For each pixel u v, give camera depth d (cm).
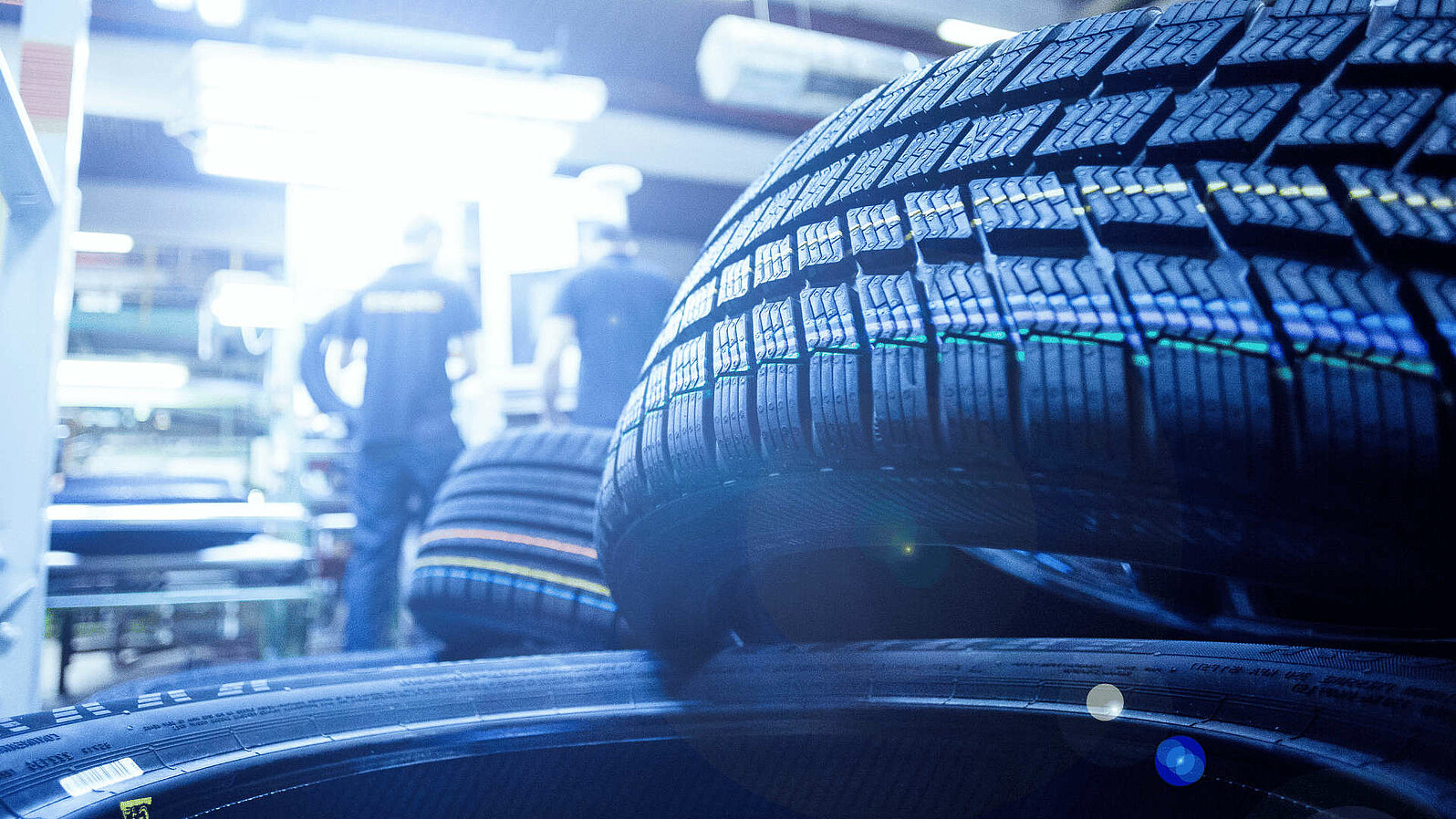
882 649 75
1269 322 39
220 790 56
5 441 130
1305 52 46
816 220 64
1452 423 35
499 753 66
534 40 715
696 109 787
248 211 862
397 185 492
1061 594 77
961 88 62
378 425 312
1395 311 37
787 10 660
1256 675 60
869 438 51
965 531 54
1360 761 47
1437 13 44
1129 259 45
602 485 77
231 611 407
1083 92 55
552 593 121
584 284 323
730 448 59
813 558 73
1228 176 44
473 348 330
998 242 50
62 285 136
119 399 372
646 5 673
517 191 525
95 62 617
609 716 69
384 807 62
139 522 242
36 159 111
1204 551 45
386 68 392
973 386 47
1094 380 43
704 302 69
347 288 508
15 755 53
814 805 68
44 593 131
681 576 74
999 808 62
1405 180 39
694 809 69
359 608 311
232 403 380
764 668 75
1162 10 57
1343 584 42
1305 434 38
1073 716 62
